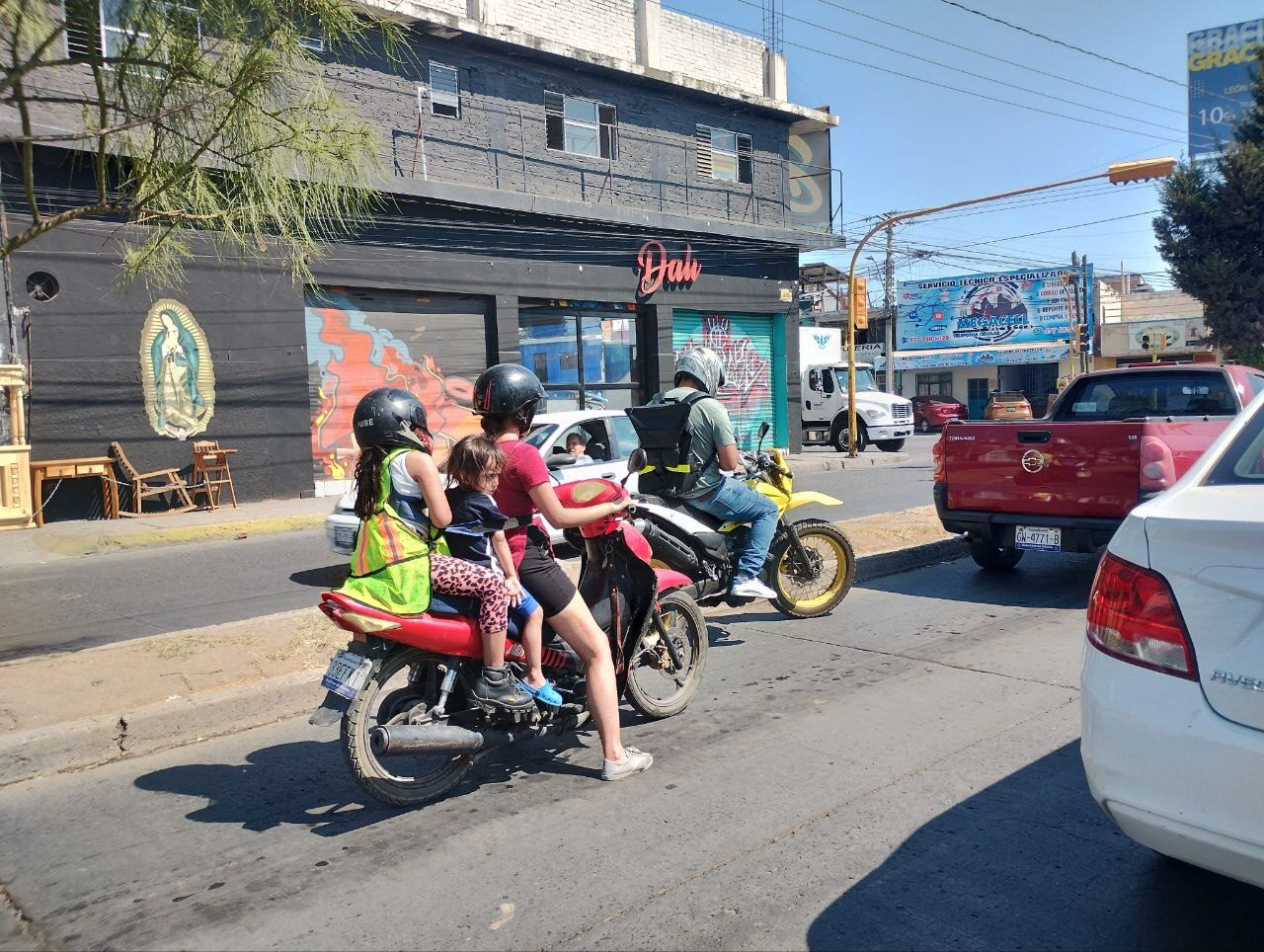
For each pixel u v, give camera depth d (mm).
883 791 3947
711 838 3568
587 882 3264
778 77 23703
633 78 20391
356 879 3342
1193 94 38219
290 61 5449
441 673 4047
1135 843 3453
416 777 4176
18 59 4977
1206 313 27891
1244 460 2996
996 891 3135
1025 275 43812
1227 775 2393
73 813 3986
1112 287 53469
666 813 3814
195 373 14516
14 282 12859
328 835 3709
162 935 3006
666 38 21500
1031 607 7289
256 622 6621
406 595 3725
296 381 15562
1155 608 2609
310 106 5559
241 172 5418
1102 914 2980
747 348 23578
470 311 18172
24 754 4367
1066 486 7324
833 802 3855
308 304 16016
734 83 22922
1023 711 4883
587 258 19766
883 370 47375
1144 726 2564
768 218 23625
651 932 2932
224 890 3287
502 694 3957
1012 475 7613
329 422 16359
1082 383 9133
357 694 3689
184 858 3541
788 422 24266
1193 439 7113
